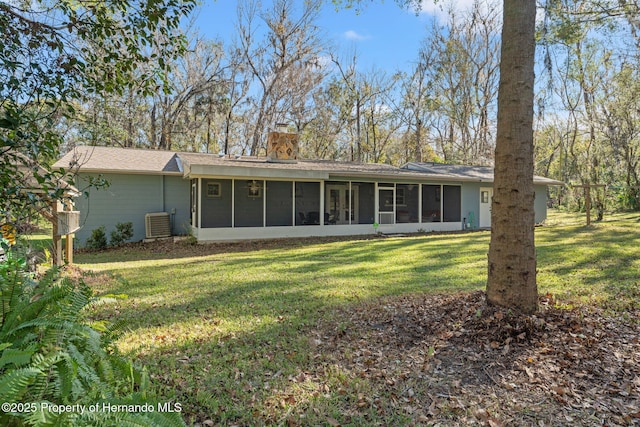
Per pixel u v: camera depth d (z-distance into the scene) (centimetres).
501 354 329
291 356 337
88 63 351
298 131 2622
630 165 1811
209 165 1115
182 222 1359
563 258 799
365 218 1449
